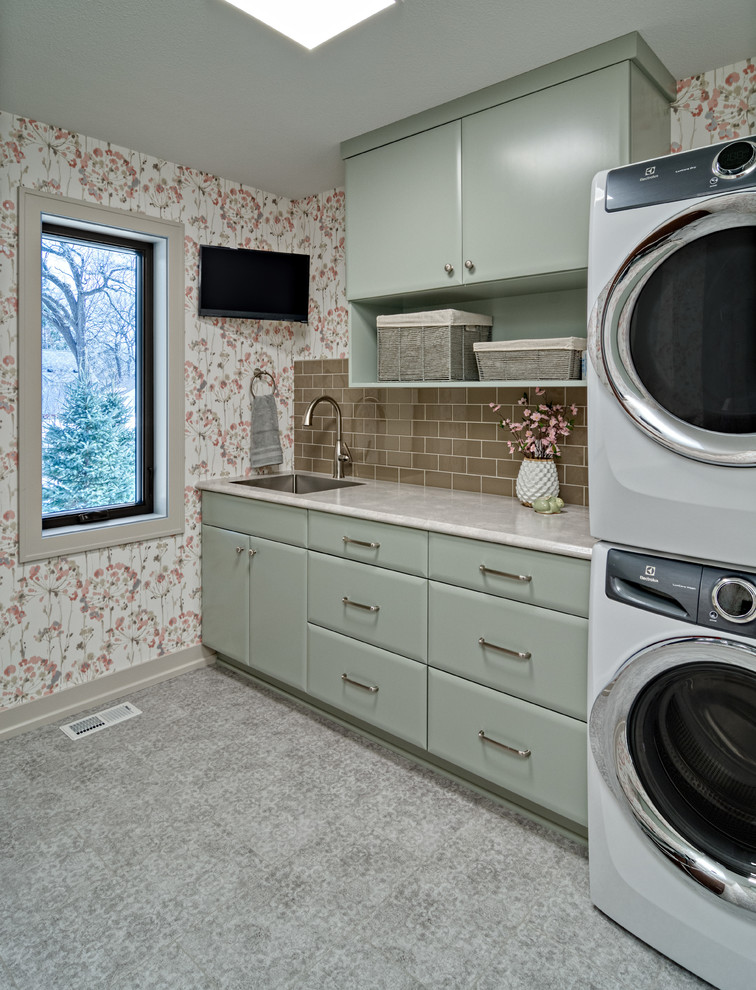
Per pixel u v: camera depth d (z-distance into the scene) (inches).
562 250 80.1
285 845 74.0
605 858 62.2
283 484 130.0
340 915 64.0
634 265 54.4
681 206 52.3
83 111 92.0
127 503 117.0
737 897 52.3
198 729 100.0
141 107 90.7
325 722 102.6
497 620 77.7
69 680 104.6
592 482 60.4
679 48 76.0
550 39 74.0
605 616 59.7
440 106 90.4
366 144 99.9
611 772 59.7
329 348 127.9
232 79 83.0
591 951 59.9
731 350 50.6
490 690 79.3
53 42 74.3
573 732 71.7
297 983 56.6
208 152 106.6
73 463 109.5
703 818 56.1
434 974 57.5
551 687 73.4
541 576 73.2
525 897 66.5
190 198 114.0
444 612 83.0
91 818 78.3
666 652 54.8
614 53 73.9
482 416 105.4
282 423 134.0
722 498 51.7
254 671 117.7
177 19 69.9
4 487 95.4
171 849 73.1
